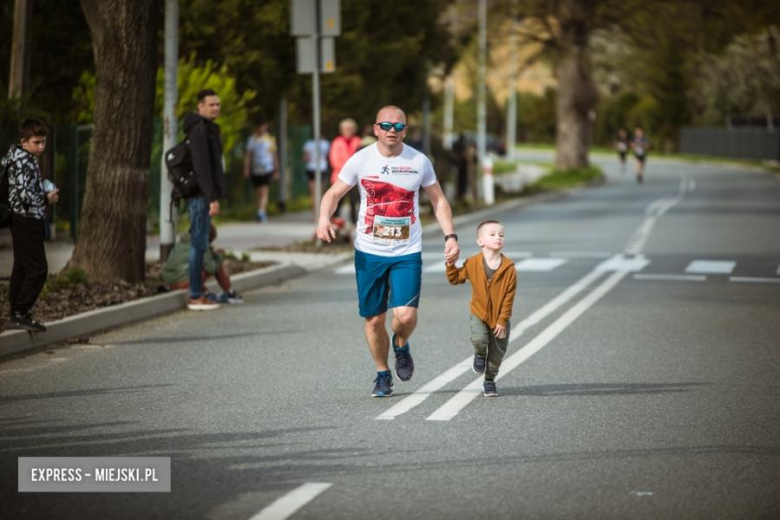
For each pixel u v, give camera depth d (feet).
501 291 80.84
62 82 214.28
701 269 169.07
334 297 141.49
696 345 107.04
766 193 389.39
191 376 92.22
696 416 77.77
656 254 190.60
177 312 128.67
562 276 160.45
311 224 241.14
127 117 134.00
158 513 56.59
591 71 501.56
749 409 80.12
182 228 206.08
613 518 55.72
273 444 70.03
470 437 71.77
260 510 56.90
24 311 103.50
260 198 247.09
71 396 84.48
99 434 72.59
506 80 474.49
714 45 474.90
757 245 206.18
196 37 231.09
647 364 97.55
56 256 163.84
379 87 324.19
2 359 99.25
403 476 62.90
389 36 322.96
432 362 98.02
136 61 133.90
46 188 101.91
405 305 80.89
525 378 91.40
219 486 61.05
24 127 100.42
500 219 279.08
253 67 249.34
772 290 146.20
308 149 265.13
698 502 58.18
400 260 81.05
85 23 208.64
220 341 109.40
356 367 96.17
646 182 482.28
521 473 63.52
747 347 106.01
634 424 75.36
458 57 418.31
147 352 103.40
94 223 134.41
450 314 126.41
